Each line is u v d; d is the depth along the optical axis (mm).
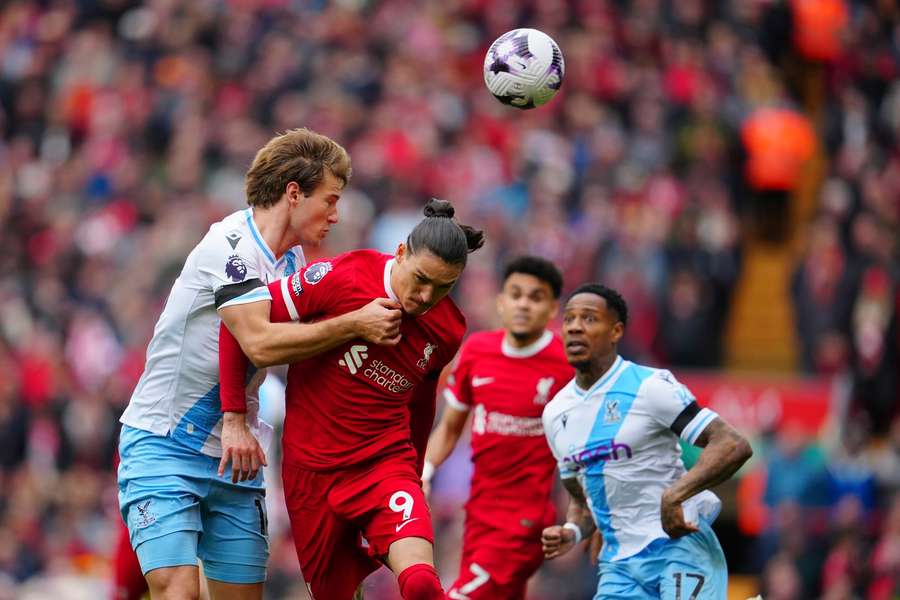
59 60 72312
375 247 58031
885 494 47906
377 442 22297
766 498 47531
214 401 22547
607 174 61125
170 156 65312
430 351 22438
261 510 23391
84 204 63438
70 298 58562
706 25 72562
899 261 60906
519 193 61094
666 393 23359
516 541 28094
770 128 66500
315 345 21297
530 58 23891
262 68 68188
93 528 49594
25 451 52531
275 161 22250
